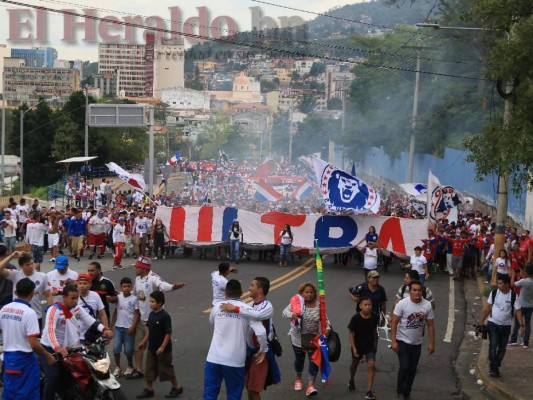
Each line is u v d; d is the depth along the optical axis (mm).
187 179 89438
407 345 11859
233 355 9742
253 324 9836
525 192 33656
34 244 25047
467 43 43094
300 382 12469
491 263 23781
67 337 10695
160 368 11688
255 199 41062
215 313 9930
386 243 27453
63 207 45906
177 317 17969
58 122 79938
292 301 12281
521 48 13406
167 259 28812
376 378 13320
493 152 13516
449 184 49938
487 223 31781
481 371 13734
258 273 25641
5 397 10148
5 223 25828
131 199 42625
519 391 12539
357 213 28031
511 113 14547
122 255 26938
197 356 14344
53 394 10398
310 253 28766
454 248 25766
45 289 12703
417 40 62344
